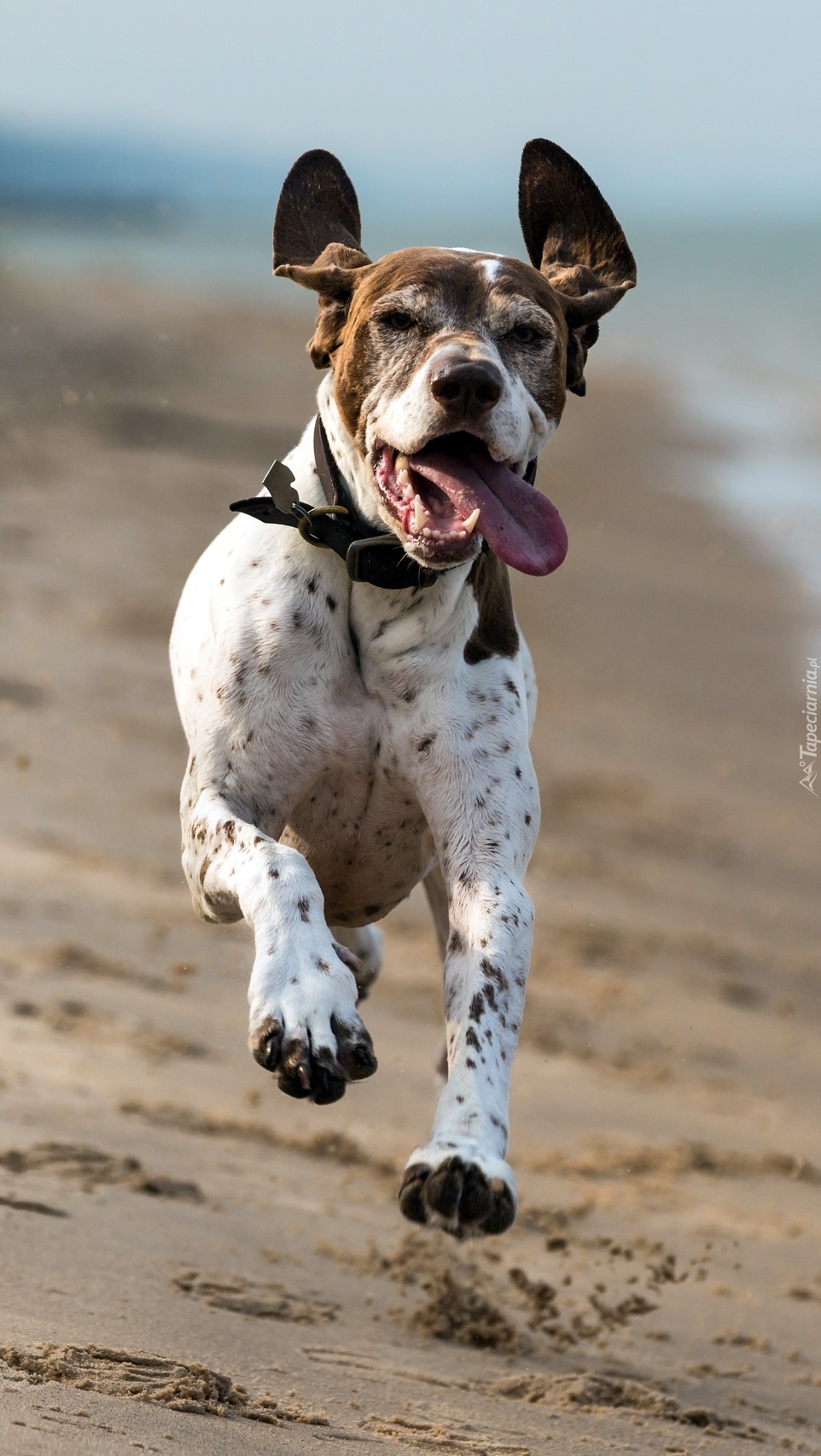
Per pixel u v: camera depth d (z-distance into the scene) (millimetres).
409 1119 11555
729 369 49719
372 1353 7430
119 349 41469
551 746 19688
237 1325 7293
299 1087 5957
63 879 14477
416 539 6621
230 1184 9508
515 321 6945
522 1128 11703
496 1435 6516
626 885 16312
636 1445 6746
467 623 7281
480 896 6984
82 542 25234
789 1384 8000
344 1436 6004
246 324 51312
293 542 7246
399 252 7223
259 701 7152
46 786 16562
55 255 74188
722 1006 14164
